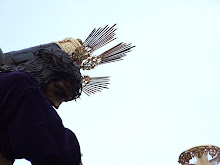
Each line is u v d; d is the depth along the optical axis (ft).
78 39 13.64
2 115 10.16
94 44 13.78
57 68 11.77
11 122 10.08
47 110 10.19
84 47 13.30
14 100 10.21
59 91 11.79
